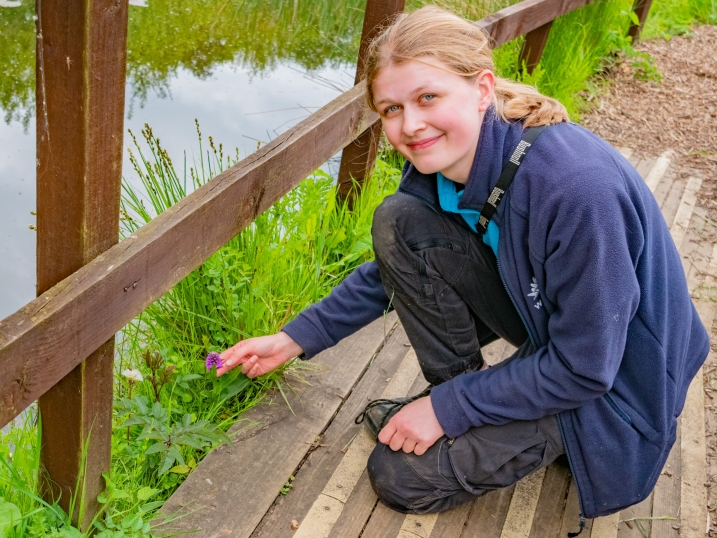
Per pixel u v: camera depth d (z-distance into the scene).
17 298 2.46
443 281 1.83
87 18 1.12
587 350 1.52
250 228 2.43
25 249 2.65
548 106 1.60
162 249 1.51
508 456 1.75
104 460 1.66
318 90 4.04
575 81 4.65
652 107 4.76
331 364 2.28
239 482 1.86
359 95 2.47
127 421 1.81
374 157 2.86
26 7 4.06
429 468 1.77
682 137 4.44
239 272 2.29
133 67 3.99
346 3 5.05
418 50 1.50
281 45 4.52
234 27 4.64
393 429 1.80
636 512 1.95
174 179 2.41
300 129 2.12
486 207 1.60
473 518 1.87
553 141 1.53
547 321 1.65
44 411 1.52
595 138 1.59
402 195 1.83
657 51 5.65
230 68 4.15
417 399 1.96
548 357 1.62
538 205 1.50
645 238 1.54
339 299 2.03
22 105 3.38
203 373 2.11
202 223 1.66
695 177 3.98
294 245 2.50
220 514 1.77
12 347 1.19
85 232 1.33
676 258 1.71
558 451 1.76
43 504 1.67
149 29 4.43
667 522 1.94
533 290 1.62
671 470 2.10
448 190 1.71
